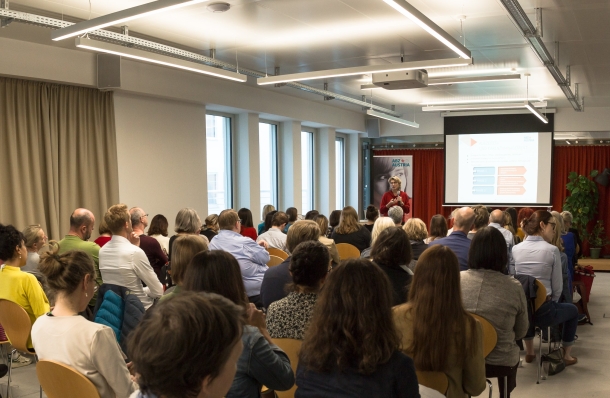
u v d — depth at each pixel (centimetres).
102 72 625
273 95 929
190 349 78
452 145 1165
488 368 275
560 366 420
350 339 147
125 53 479
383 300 151
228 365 85
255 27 548
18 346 326
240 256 386
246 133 907
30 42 563
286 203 1036
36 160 585
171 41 602
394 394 149
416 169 1256
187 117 776
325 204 1153
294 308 215
